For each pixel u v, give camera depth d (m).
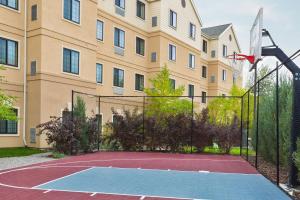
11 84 19.42
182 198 8.15
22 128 19.98
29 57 20.22
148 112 25.27
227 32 46.38
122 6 28.12
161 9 30.59
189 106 25.78
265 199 8.20
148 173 12.05
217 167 14.12
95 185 9.63
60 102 20.86
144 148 21.88
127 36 28.59
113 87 27.05
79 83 22.34
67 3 21.56
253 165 14.93
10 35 19.56
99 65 25.86
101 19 25.91
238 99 33.09
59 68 20.86
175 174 11.91
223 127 21.20
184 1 34.69
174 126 21.20
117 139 21.61
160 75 26.42
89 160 15.97
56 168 13.07
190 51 36.00
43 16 19.81
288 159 11.12
